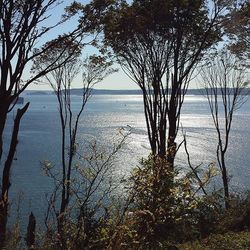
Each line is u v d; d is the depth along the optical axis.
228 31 17.55
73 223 4.49
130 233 4.04
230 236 9.05
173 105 16.61
